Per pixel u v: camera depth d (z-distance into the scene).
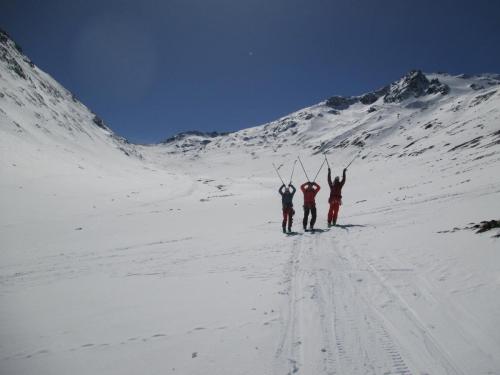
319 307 6.35
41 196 40.81
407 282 7.41
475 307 5.89
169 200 49.97
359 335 5.27
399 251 9.95
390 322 5.65
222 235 17.11
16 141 66.25
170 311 6.51
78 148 97.69
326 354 4.75
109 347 5.12
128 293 7.96
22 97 99.81
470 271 7.50
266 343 5.07
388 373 4.29
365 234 13.29
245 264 10.03
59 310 7.00
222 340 5.20
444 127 140.25
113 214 34.56
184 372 4.38
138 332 5.61
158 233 21.27
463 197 20.25
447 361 4.49
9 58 113.38
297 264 9.56
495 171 30.16
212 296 7.28
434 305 6.16
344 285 7.52
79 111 148.50
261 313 6.17
